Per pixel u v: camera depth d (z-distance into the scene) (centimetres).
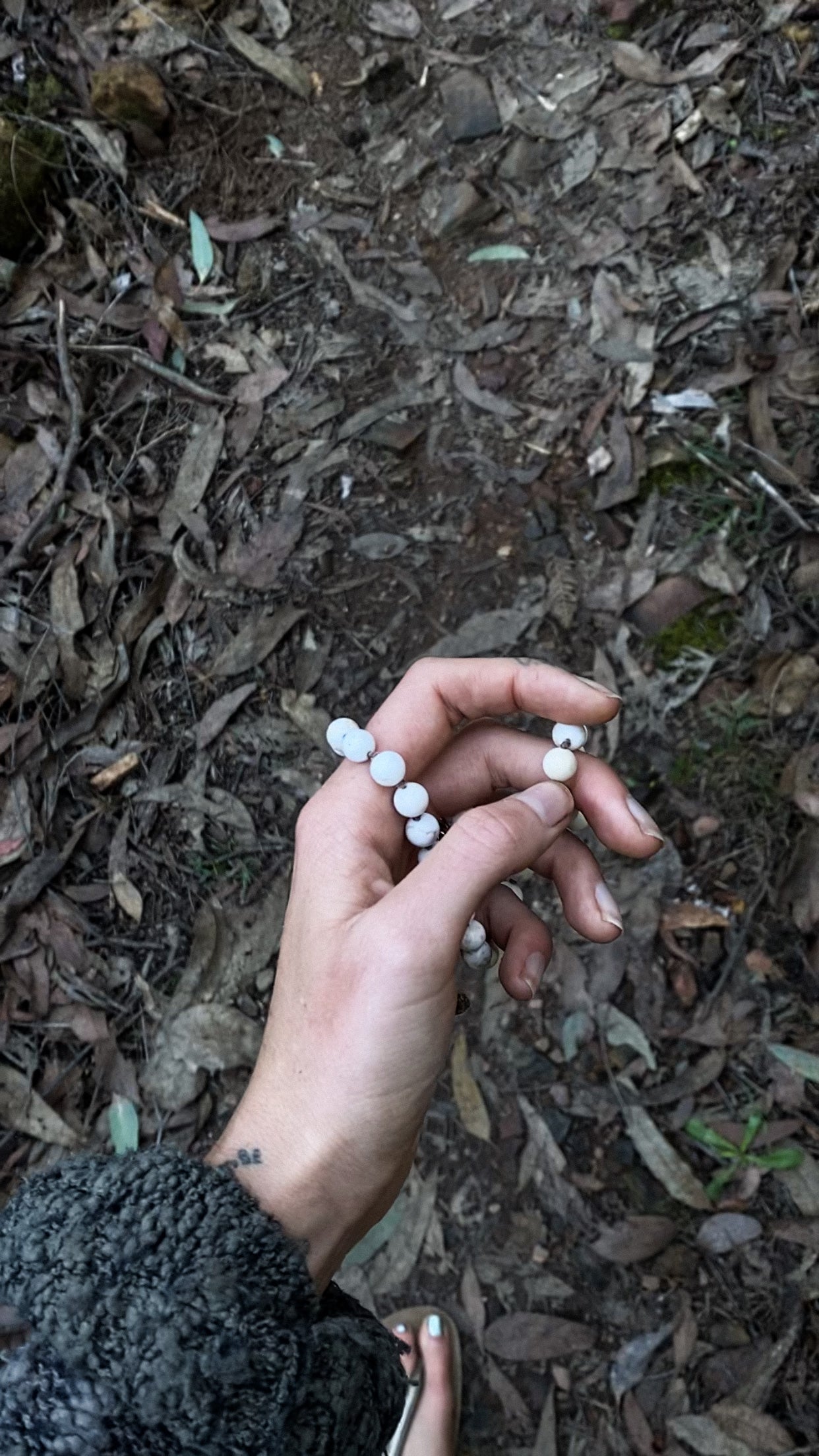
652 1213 44
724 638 49
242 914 49
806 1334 42
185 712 51
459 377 55
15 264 58
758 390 51
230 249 58
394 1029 26
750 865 46
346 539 53
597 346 54
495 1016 47
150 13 61
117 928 49
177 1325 22
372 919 27
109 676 52
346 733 31
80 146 59
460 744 35
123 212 59
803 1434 41
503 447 53
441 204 57
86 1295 22
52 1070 48
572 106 57
